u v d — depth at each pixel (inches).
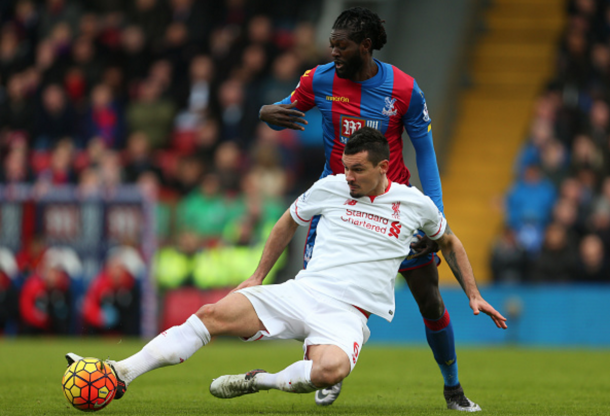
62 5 2385.6
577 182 1879.9
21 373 977.5
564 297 1688.0
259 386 620.1
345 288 621.3
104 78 2178.9
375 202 633.6
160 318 1696.6
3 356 1214.9
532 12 2423.7
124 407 684.7
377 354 1387.8
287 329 624.7
